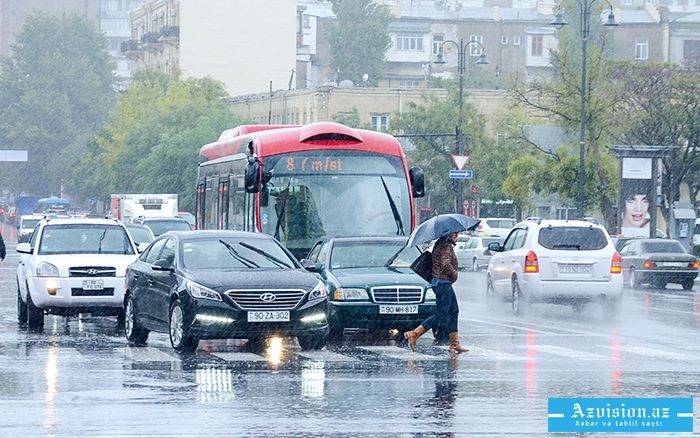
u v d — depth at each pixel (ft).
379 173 202.49
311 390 115.55
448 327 152.46
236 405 105.50
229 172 217.36
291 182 199.93
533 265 217.77
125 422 96.32
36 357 144.36
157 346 159.22
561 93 473.26
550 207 613.52
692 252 451.94
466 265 457.68
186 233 160.15
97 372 129.18
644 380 124.16
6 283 320.70
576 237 219.20
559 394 113.29
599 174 471.21
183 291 148.97
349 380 123.44
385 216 201.36
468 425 95.45
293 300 148.97
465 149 595.88
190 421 96.94
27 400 107.96
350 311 166.81
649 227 396.37
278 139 201.26
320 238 199.11
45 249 190.80
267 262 156.35
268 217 198.70
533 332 184.85
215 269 153.28
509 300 226.58
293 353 151.33
